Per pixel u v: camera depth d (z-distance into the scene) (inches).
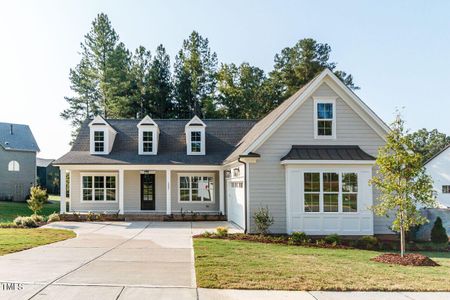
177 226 756.0
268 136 677.3
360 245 590.6
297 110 688.4
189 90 1900.8
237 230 695.7
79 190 953.5
